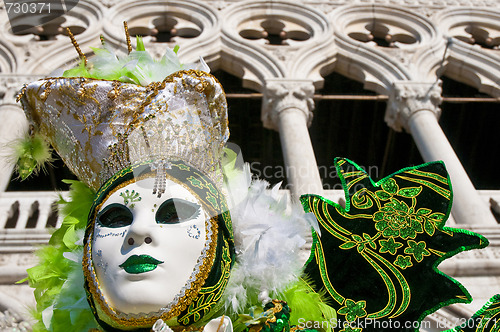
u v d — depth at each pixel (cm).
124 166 265
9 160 303
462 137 1376
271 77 1043
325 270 292
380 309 288
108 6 1157
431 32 1180
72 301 272
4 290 608
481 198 868
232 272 266
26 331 342
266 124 1015
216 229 253
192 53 1075
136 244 239
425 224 289
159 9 1173
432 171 288
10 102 930
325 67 1106
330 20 1173
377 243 292
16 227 728
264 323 249
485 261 687
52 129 281
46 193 780
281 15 1191
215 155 274
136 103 272
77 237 289
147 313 233
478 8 1243
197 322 243
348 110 1352
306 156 888
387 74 1079
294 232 278
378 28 1210
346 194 294
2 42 1066
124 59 311
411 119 1010
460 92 1328
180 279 237
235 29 1155
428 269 288
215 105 272
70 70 304
